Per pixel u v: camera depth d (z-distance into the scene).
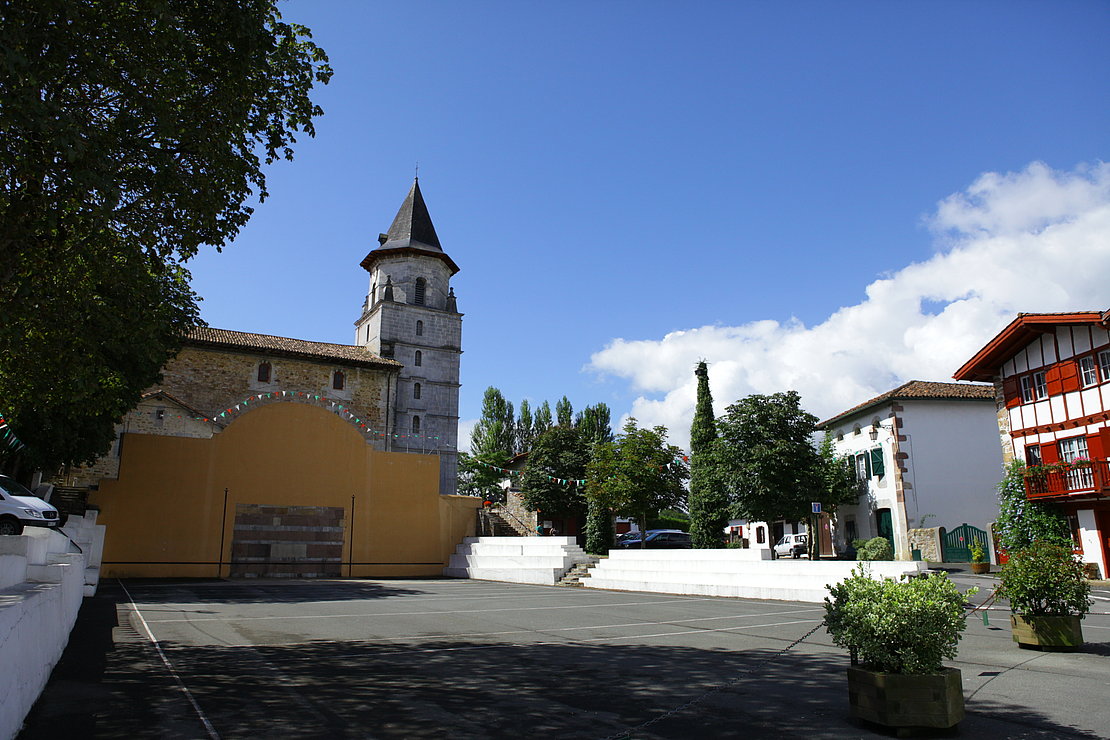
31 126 6.63
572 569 25.03
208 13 8.80
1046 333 24.67
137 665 8.02
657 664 8.55
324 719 5.88
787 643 10.29
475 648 9.76
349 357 46.41
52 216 7.68
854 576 6.25
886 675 5.60
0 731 4.39
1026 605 9.62
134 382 19.33
